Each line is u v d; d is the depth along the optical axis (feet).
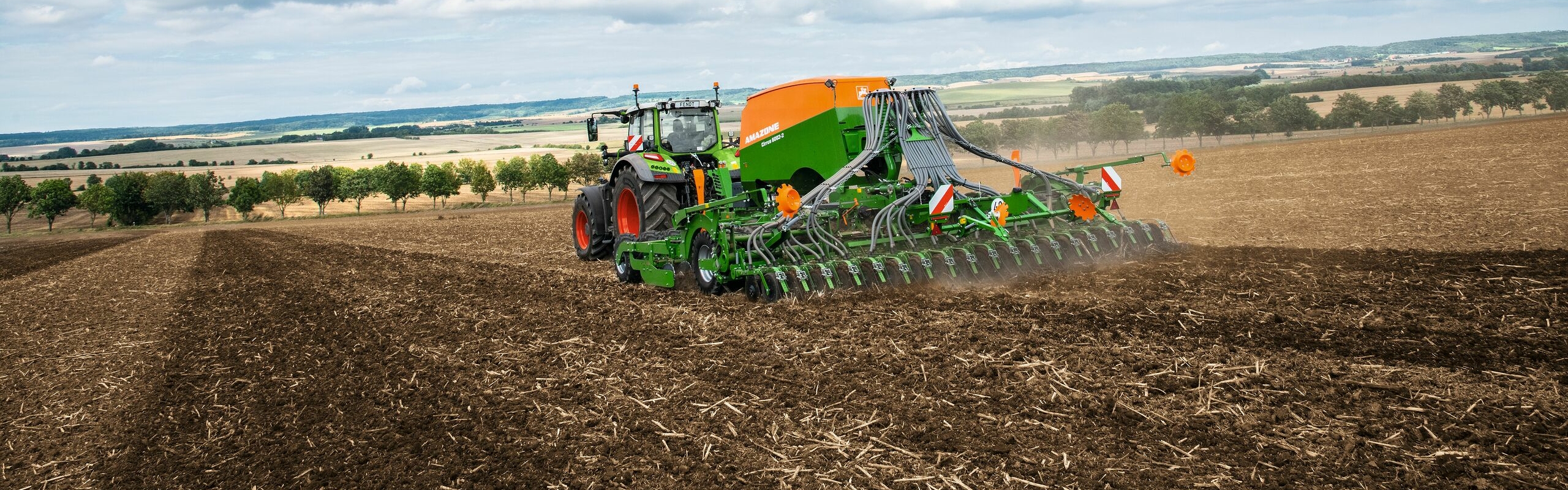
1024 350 20.51
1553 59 520.42
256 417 20.44
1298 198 54.60
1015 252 29.96
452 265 47.80
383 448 17.63
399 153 555.28
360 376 23.20
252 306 36.99
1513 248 29.86
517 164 267.59
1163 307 23.63
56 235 192.13
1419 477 13.08
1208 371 18.13
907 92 32.73
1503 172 60.90
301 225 161.89
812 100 35.06
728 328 25.18
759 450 15.92
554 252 52.13
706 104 42.14
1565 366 17.02
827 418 17.19
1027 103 390.42
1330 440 14.51
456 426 18.47
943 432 16.02
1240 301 23.95
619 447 16.53
